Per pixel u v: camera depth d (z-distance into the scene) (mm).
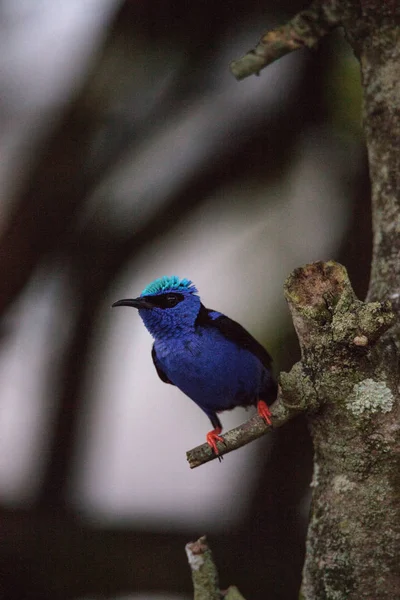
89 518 11219
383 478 6027
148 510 11703
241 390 10273
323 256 12336
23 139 12469
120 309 13625
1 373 13008
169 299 9945
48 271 12500
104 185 12578
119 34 12109
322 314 5969
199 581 6375
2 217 12312
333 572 6137
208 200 12594
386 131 7055
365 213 12141
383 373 6027
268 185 12570
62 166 12055
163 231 12531
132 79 12336
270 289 12398
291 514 11508
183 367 10062
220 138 12438
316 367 6047
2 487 12445
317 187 12523
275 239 12633
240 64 7766
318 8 7555
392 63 7078
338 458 6117
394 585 6012
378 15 7133
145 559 10758
